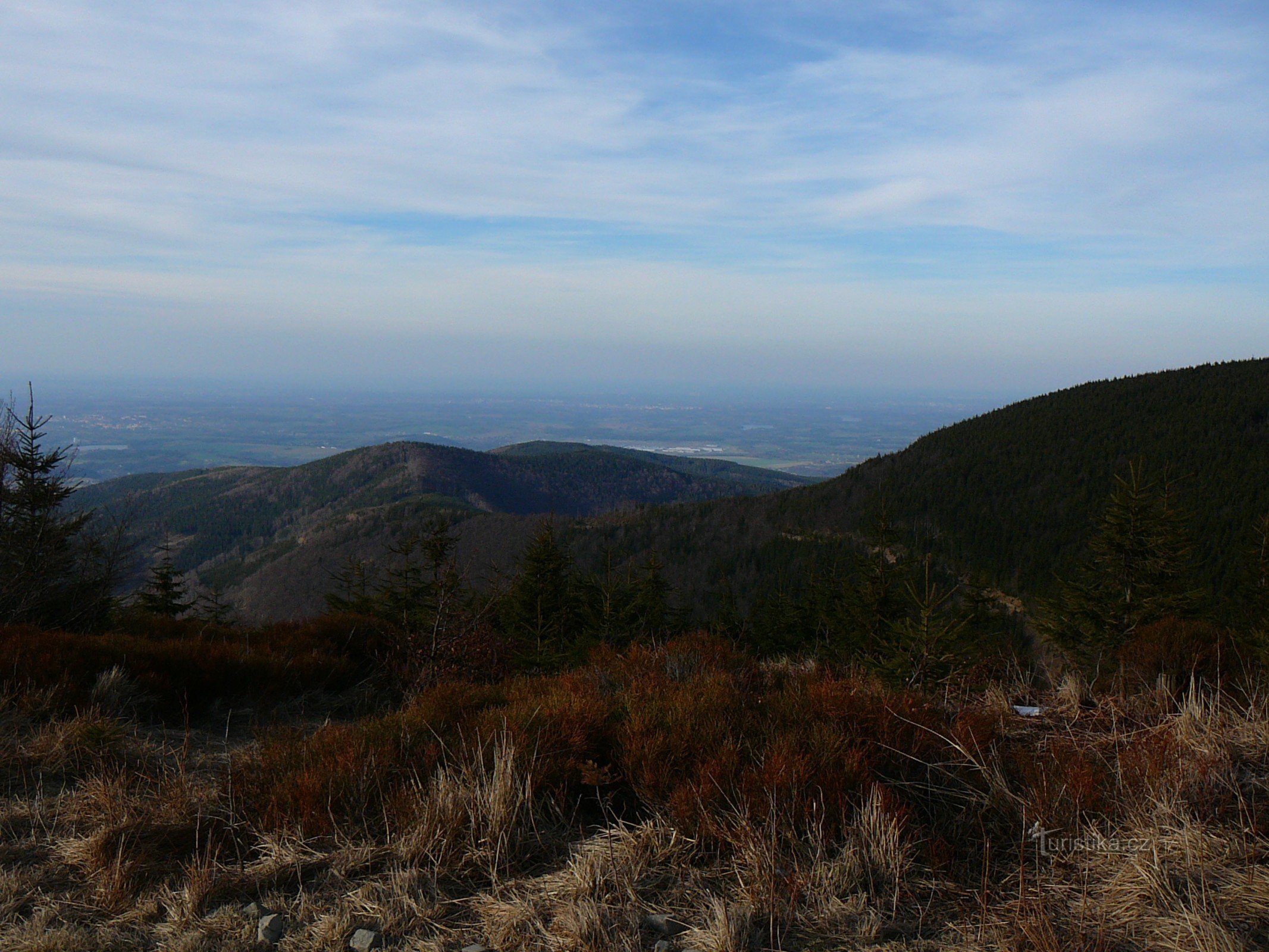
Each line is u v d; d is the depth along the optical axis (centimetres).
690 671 580
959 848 294
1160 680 432
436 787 339
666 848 296
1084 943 222
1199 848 259
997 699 455
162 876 292
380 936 249
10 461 925
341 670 739
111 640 649
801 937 242
